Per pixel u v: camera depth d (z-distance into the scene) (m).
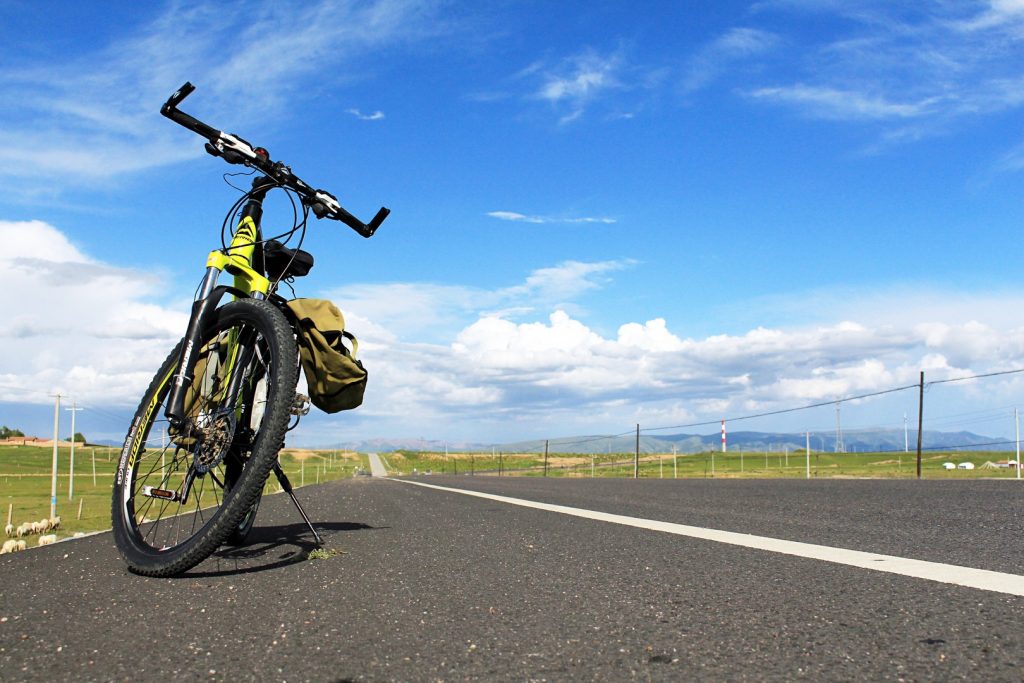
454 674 1.42
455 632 1.79
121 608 2.25
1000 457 148.25
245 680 1.42
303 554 3.51
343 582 2.65
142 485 3.49
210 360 3.63
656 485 14.38
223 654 1.63
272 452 3.08
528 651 1.58
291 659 1.57
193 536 2.98
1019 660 1.37
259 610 2.15
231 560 3.39
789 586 2.25
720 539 3.66
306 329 3.63
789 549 3.17
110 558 3.64
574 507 6.77
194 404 3.56
